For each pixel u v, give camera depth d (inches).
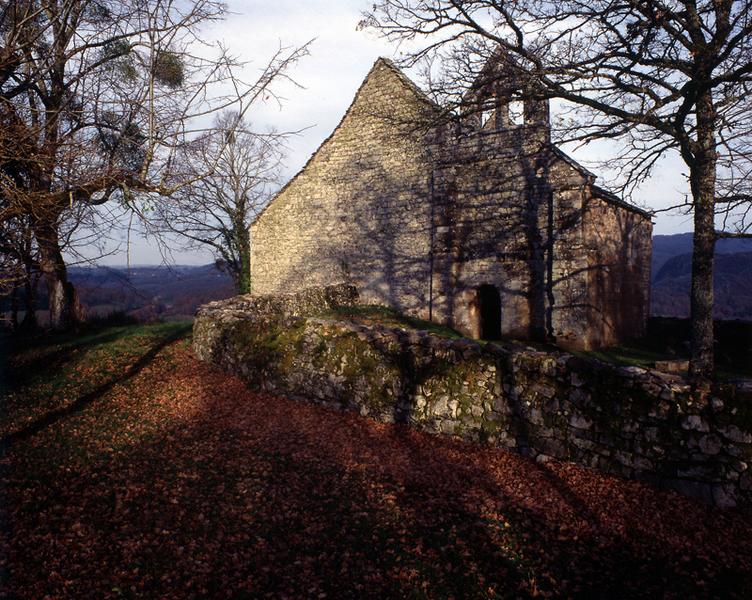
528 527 168.4
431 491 195.0
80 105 183.3
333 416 282.0
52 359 389.7
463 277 528.7
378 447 239.9
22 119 162.1
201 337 409.1
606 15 243.9
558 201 448.1
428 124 335.3
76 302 530.9
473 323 527.5
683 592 134.9
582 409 207.6
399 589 137.7
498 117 514.6
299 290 569.6
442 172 535.2
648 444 189.8
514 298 493.4
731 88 238.2
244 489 195.3
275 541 160.7
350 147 637.9
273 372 324.5
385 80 597.3
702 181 256.8
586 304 433.7
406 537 162.6
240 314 393.7
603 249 473.1
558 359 219.0
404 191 590.2
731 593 133.4
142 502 182.7
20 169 169.9
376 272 621.3
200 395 323.0
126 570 142.3
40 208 154.9
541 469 208.4
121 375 361.4
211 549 155.0
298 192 694.5
